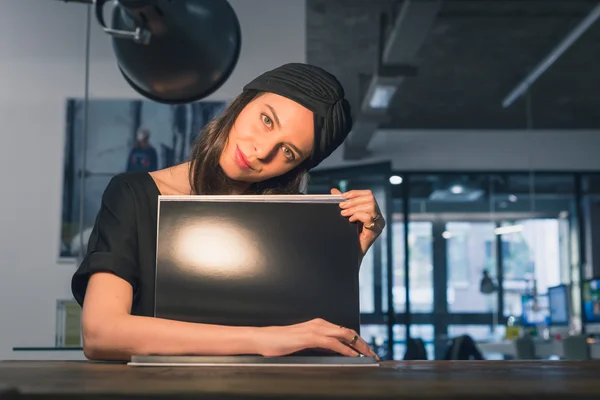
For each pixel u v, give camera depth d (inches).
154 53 59.1
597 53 257.9
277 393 17.6
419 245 337.7
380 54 224.5
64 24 123.6
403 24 190.2
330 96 49.2
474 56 260.8
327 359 34.6
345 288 38.3
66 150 121.4
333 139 50.4
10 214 119.6
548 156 319.3
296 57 125.2
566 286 280.7
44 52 123.1
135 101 122.7
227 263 38.0
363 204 40.4
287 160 49.9
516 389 19.1
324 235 38.7
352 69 239.9
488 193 329.1
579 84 282.8
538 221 326.6
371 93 251.6
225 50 61.5
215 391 17.8
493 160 319.6
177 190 50.4
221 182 51.3
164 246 37.9
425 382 21.6
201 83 62.7
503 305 330.6
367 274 219.0
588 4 221.6
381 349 216.4
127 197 47.6
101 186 121.5
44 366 32.0
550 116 313.9
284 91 48.5
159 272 37.8
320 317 37.9
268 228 38.4
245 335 35.8
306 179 55.6
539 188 325.4
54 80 122.6
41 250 119.1
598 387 19.9
